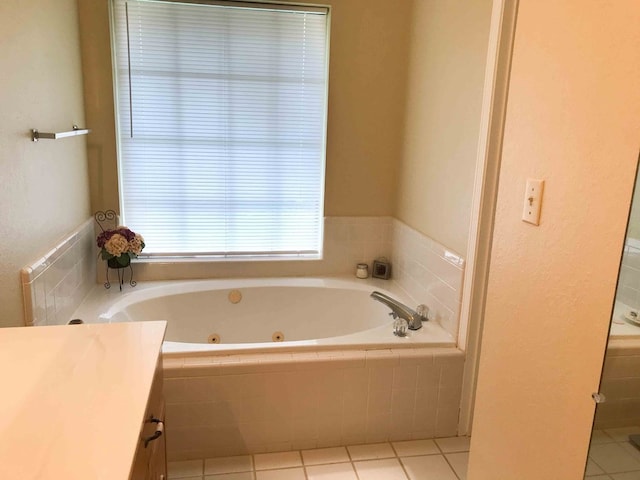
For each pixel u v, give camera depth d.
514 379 1.44
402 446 2.30
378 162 3.15
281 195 3.19
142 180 3.02
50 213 2.19
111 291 2.85
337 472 2.11
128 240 2.79
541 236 1.30
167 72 2.91
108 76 2.78
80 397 1.04
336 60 2.97
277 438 2.22
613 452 1.08
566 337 1.21
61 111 2.36
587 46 1.12
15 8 1.83
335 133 3.07
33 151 2.00
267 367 2.13
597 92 1.09
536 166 1.31
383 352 2.26
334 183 3.14
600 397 1.10
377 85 3.04
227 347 2.17
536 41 1.31
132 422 0.96
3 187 1.71
